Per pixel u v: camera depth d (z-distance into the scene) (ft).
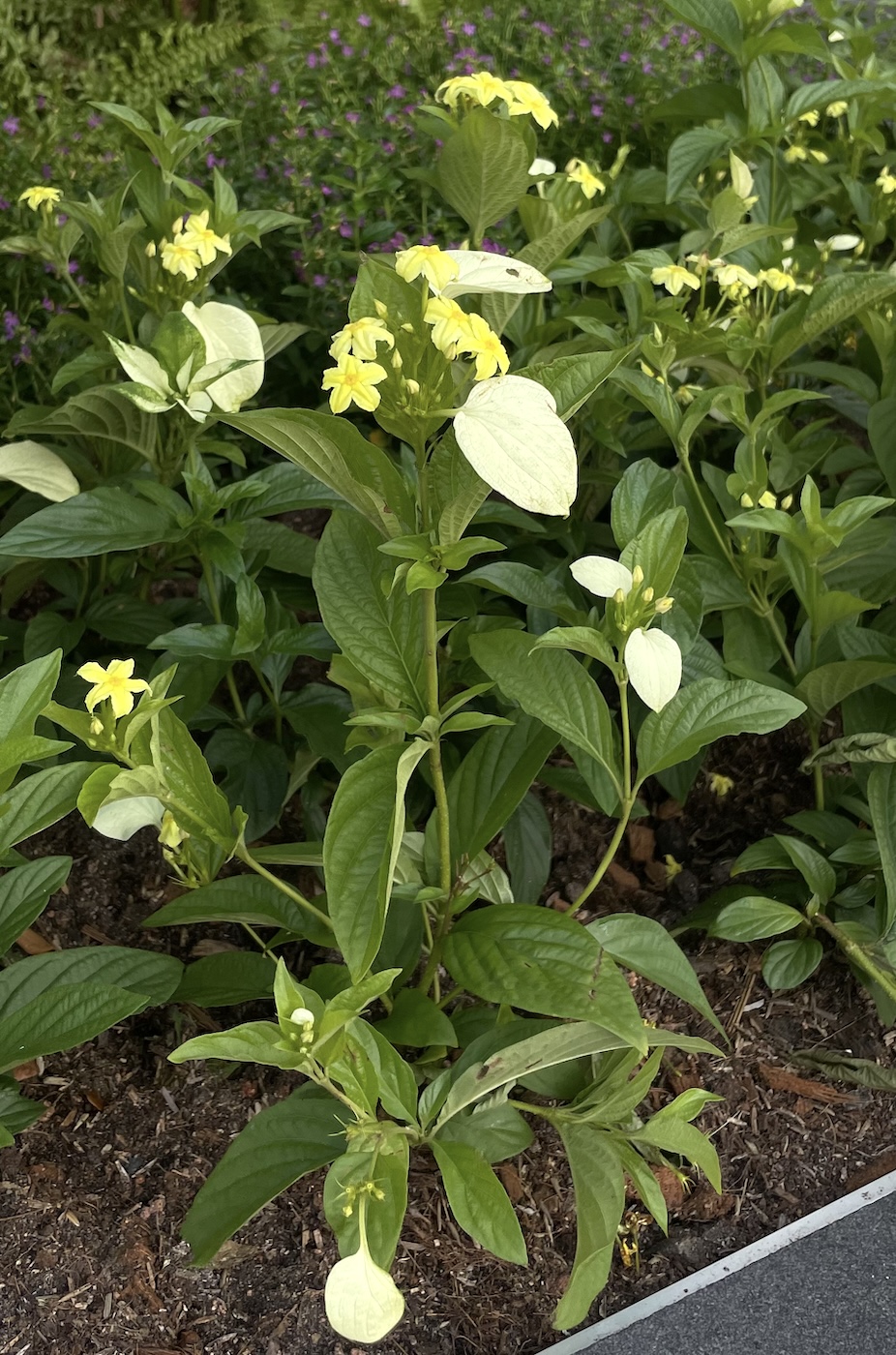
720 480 3.77
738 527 3.55
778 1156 3.13
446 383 2.15
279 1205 2.94
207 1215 2.57
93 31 7.41
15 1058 2.56
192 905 2.87
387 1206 2.41
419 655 2.55
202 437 3.92
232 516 3.37
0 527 3.93
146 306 4.02
